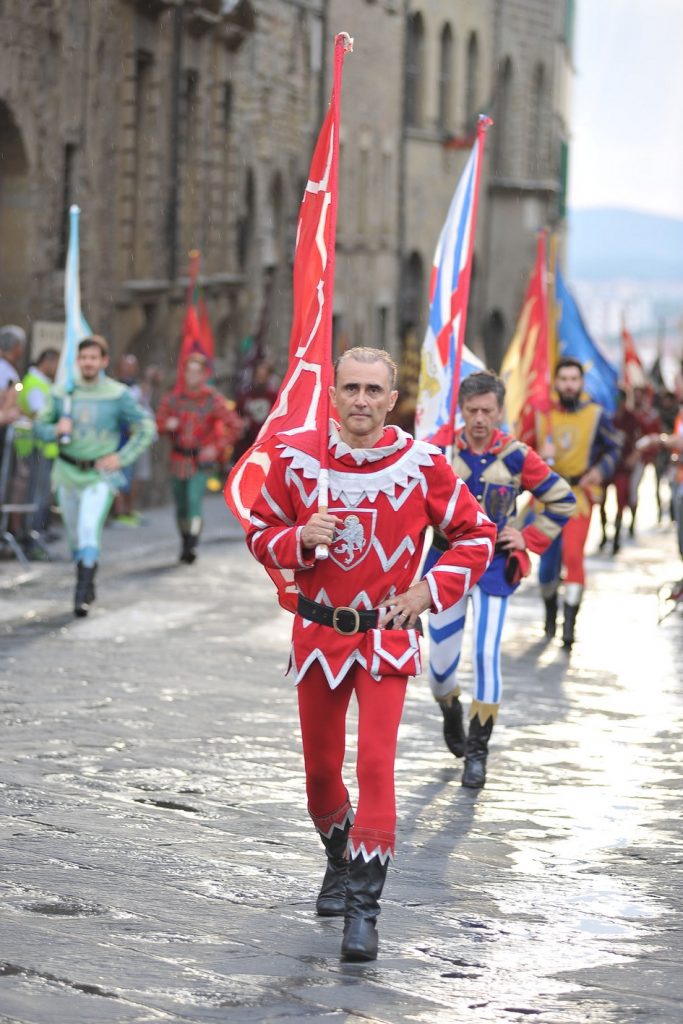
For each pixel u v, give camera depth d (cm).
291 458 845
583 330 2159
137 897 911
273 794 1155
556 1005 763
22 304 3219
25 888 922
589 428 1859
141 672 1619
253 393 3944
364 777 829
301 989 773
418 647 847
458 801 1166
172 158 3997
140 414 1973
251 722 1394
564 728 1426
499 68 7362
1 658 1678
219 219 4456
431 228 6712
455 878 976
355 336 5975
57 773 1199
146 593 2233
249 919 878
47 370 2592
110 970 789
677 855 1034
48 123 3275
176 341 4097
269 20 4828
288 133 5053
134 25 3684
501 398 1268
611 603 2331
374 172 6069
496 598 1235
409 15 6438
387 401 841
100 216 3588
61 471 1977
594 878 982
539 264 1856
